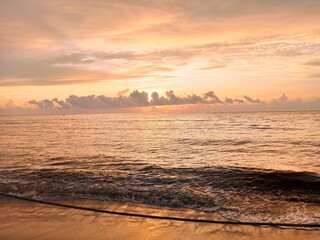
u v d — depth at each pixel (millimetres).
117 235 6242
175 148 22781
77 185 10617
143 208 8102
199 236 6168
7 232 6402
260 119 78000
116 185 10633
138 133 39625
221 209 7957
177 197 9078
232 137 31047
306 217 7215
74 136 36219
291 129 40844
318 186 10312
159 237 6133
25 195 9398
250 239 5973
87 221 7094
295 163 15570
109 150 21766
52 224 6887
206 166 14414
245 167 14047
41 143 27719
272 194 9391
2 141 30188
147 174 12594
